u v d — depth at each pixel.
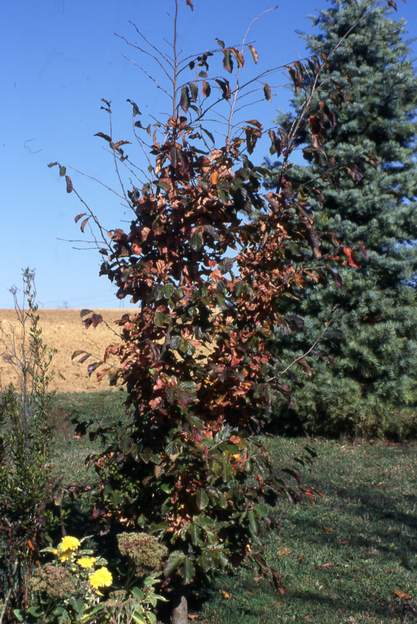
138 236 4.34
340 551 6.37
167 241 4.36
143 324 4.31
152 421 4.38
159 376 4.14
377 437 12.55
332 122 4.62
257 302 4.51
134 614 3.97
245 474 4.57
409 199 12.70
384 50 12.33
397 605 5.21
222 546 4.36
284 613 5.03
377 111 12.45
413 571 5.93
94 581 3.81
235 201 4.39
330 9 12.45
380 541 6.70
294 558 6.17
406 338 12.23
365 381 12.50
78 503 6.64
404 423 12.41
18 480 4.21
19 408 4.45
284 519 7.32
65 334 25.78
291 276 4.48
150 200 4.36
